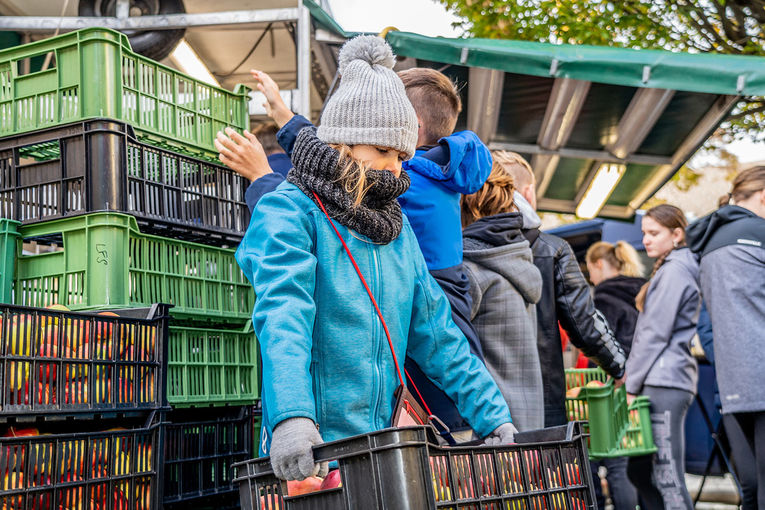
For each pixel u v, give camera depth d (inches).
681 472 183.3
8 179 111.0
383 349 71.7
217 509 113.0
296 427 56.5
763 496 145.3
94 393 86.2
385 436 49.2
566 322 134.7
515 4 361.1
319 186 70.9
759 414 146.6
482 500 54.5
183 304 111.0
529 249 116.3
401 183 74.0
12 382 78.3
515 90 197.3
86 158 103.4
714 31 370.0
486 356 112.6
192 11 222.1
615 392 177.3
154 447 92.6
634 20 362.9
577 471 64.3
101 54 105.3
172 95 115.5
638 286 223.5
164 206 110.0
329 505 52.1
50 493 79.7
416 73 111.7
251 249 69.8
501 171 123.1
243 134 122.6
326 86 237.5
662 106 200.4
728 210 154.3
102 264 101.4
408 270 76.3
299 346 61.8
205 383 110.8
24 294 107.9
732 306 150.0
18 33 208.1
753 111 322.7
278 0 219.6
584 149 236.5
